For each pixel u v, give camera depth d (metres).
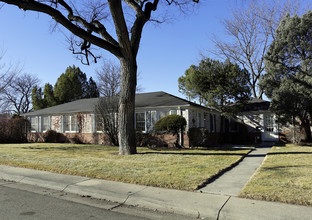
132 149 11.77
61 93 40.41
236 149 14.10
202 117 18.84
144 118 17.56
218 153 11.99
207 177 6.70
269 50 18.12
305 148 13.34
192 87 19.23
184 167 8.16
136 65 11.96
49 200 5.45
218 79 17.95
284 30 17.02
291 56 16.97
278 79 17.53
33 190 6.38
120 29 10.53
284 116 16.62
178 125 14.09
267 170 7.36
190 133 15.09
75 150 14.23
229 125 22.06
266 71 18.42
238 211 4.30
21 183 7.20
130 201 5.16
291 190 5.21
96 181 6.71
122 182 6.56
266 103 21.80
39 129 23.81
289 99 15.77
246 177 6.93
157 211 4.74
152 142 16.89
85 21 11.40
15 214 4.53
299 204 4.57
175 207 4.65
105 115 18.03
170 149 14.25
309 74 15.58
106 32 11.48
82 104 23.27
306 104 15.43
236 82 17.58
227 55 28.73
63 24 9.71
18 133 22.78
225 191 5.55
